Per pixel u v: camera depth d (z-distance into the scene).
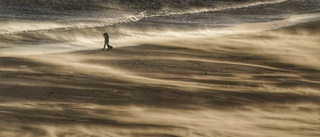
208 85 34.16
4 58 39.44
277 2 102.62
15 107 24.70
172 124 22.88
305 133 23.14
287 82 36.44
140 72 37.44
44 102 26.58
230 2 101.19
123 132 20.97
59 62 39.44
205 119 24.88
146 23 67.56
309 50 51.22
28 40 51.19
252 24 69.62
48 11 75.56
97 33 57.66
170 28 64.25
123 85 32.19
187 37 56.50
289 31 61.12
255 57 46.25
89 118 23.19
